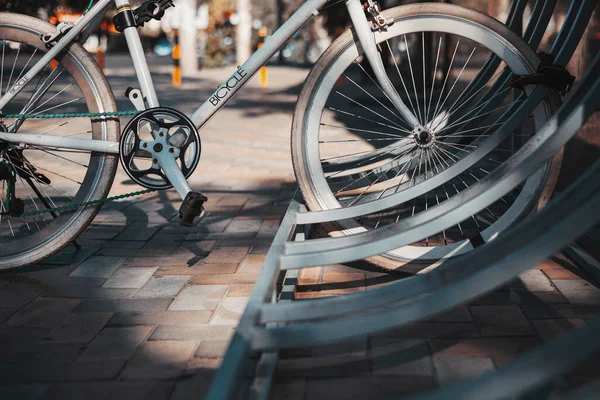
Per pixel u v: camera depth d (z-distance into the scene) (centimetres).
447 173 265
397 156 352
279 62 2528
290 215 271
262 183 497
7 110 304
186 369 205
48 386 196
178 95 1116
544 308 245
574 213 144
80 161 574
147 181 288
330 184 347
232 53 2359
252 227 371
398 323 157
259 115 955
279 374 200
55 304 260
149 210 416
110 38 2970
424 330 229
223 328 235
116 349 220
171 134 295
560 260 296
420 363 205
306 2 284
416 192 267
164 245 338
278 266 206
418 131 292
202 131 790
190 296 266
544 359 118
